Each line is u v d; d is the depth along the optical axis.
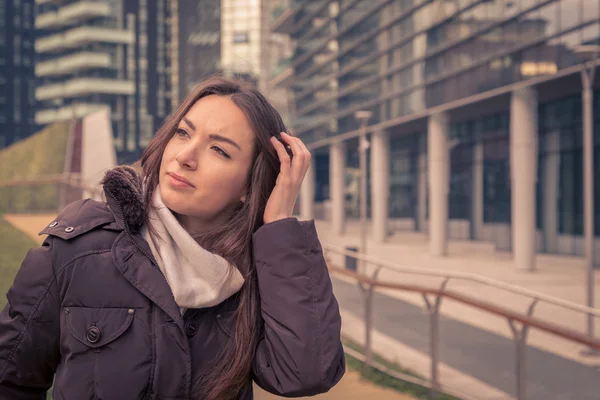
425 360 8.30
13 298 1.32
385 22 40.06
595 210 27.42
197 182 1.38
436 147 33.91
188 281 1.34
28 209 19.08
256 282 1.47
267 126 1.47
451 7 31.97
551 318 5.14
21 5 102.31
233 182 1.41
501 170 34.91
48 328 1.32
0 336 1.32
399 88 38.69
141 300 1.32
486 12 29.05
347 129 47.31
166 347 1.31
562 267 26.92
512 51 27.28
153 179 1.43
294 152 1.49
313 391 1.40
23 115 102.00
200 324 1.39
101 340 1.29
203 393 1.36
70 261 1.32
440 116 34.09
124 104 96.50
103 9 94.44
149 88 98.31
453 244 37.66
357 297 8.55
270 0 89.81
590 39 23.27
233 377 1.38
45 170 28.94
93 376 1.28
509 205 34.19
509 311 5.50
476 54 30.06
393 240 42.88
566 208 29.30
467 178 37.88
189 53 100.25
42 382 1.38
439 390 6.50
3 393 1.34
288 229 1.44
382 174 42.09
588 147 13.51
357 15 45.12
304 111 56.84
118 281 1.32
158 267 1.34
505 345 9.90
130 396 1.29
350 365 7.10
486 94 29.31
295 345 1.39
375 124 42.19
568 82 25.86
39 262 1.32
